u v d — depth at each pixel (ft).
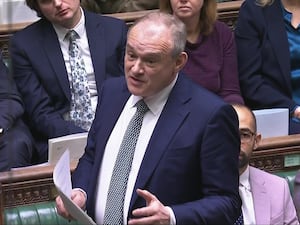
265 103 54.39
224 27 54.08
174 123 32.60
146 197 31.01
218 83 53.11
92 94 51.16
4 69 50.44
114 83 34.99
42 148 50.14
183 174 32.40
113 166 33.55
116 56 51.78
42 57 50.90
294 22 54.70
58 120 50.14
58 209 33.68
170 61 31.99
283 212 41.16
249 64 54.80
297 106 53.88
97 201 33.86
